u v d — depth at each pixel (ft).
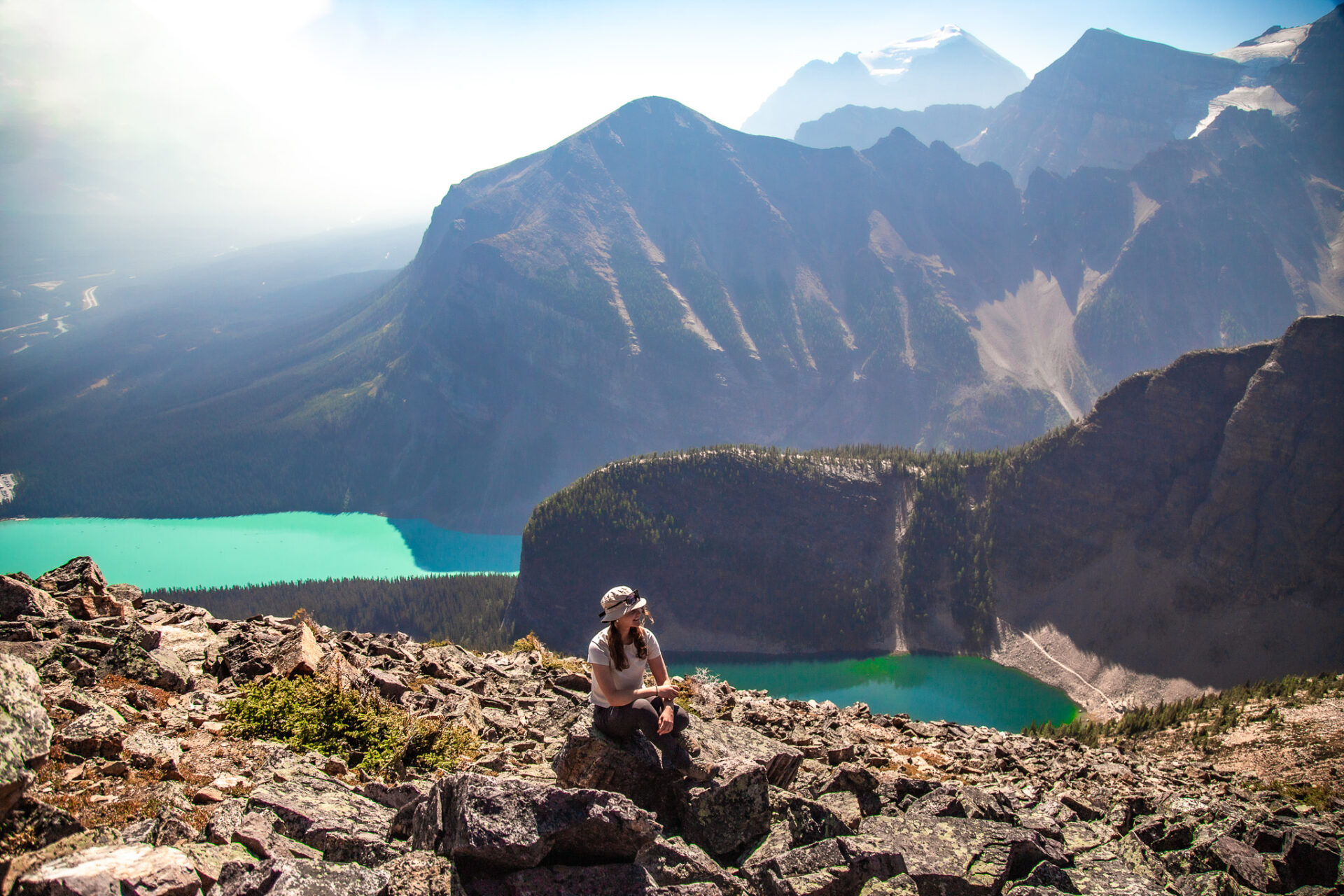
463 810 14.61
